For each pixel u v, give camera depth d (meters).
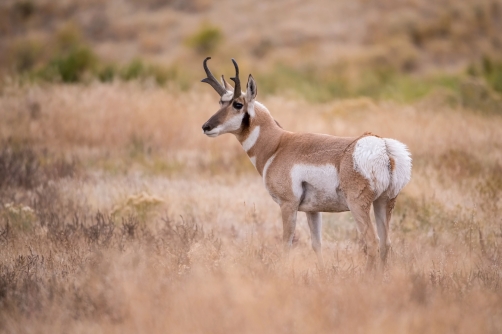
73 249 28.05
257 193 39.31
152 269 24.30
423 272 22.95
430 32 114.69
